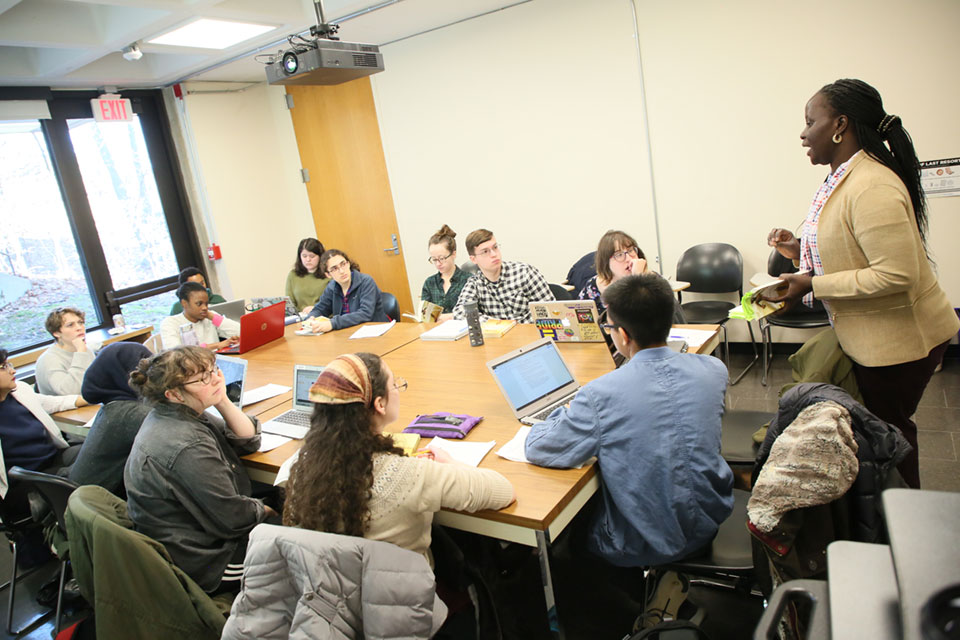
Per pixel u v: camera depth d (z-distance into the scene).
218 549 1.85
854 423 1.36
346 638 1.31
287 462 1.99
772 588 1.46
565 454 1.63
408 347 3.10
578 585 2.16
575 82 4.38
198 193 5.60
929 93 3.37
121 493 2.23
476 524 1.62
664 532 1.54
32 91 4.56
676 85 4.03
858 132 1.76
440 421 2.04
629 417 1.54
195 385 1.88
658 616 1.71
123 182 5.28
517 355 2.08
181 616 1.67
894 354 1.81
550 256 4.89
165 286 5.57
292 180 6.18
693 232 4.25
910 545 0.46
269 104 6.04
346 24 4.30
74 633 2.09
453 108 4.96
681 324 2.76
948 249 3.52
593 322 2.58
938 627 0.38
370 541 1.35
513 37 4.52
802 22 3.58
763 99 3.80
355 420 1.42
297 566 1.33
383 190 5.60
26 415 2.83
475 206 5.13
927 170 3.46
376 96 5.34
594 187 4.53
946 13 3.23
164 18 3.39
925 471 2.57
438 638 1.67
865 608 0.47
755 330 4.26
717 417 1.57
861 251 1.79
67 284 4.96
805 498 1.32
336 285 4.09
